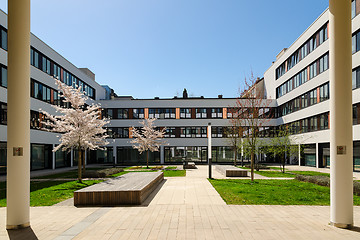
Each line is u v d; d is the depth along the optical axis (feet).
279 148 82.02
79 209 28.53
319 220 23.65
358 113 77.15
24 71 22.27
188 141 137.80
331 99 22.67
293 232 20.18
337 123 22.08
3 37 75.25
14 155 21.75
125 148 139.13
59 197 36.88
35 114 90.48
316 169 90.79
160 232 20.27
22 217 21.83
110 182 38.91
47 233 20.27
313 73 103.30
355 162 80.23
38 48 91.35
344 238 18.86
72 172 83.41
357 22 76.89
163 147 137.80
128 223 22.80
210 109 138.21
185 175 68.18
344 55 22.07
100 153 140.26
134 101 139.74
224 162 136.46
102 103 140.36
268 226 21.76
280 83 135.54
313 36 103.14
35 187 47.85
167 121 138.72
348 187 21.57
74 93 67.92
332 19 22.61
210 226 21.76
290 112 124.98
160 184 49.34
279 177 63.10
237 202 31.60
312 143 104.99
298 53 116.06
